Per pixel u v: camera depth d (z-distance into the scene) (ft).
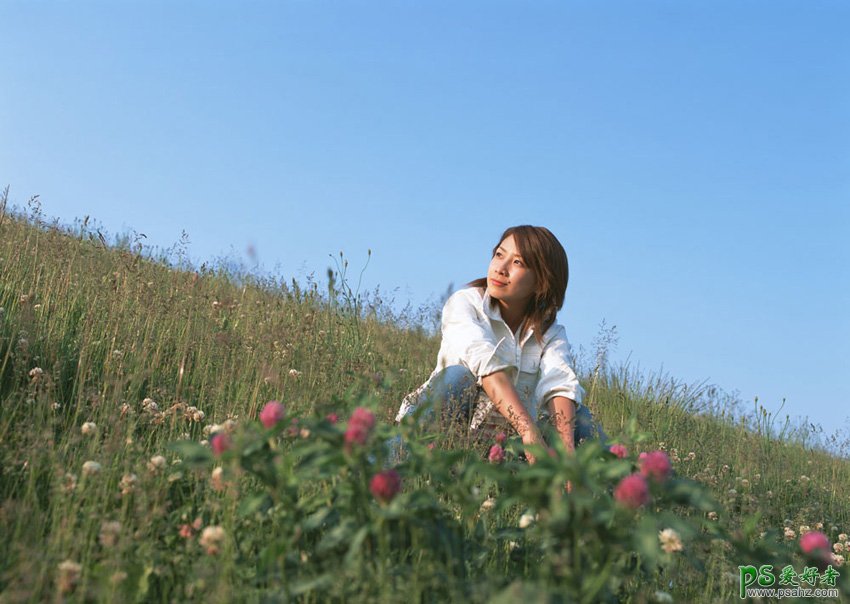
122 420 10.25
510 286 12.44
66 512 7.79
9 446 9.44
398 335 19.24
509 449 9.09
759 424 23.95
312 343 16.24
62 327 14.30
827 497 18.29
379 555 6.77
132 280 17.21
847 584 7.15
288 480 6.66
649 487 6.49
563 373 12.39
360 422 6.39
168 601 7.15
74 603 6.53
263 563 6.48
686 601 8.58
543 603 5.37
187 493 9.17
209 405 13.25
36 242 19.07
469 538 7.59
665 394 24.23
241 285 24.18
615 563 6.91
